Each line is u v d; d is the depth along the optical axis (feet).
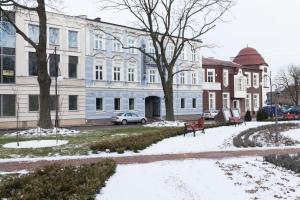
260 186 33.78
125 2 113.09
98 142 58.54
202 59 214.48
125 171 38.34
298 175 38.96
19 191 29.01
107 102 155.12
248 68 232.94
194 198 29.22
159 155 49.49
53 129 80.07
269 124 100.17
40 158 47.91
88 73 148.87
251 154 50.52
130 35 165.48
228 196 30.40
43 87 83.35
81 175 32.89
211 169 40.01
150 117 178.70
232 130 82.89
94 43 151.84
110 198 28.58
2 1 81.82
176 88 185.68
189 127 73.97
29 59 132.26
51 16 137.59
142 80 170.09
